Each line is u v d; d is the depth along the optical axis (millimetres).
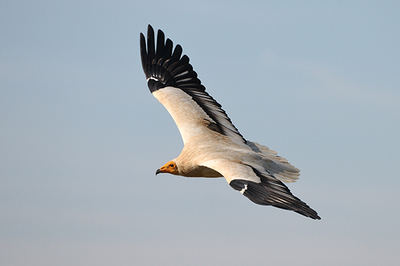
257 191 12281
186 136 14430
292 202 11867
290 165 14453
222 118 14609
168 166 14305
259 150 14938
